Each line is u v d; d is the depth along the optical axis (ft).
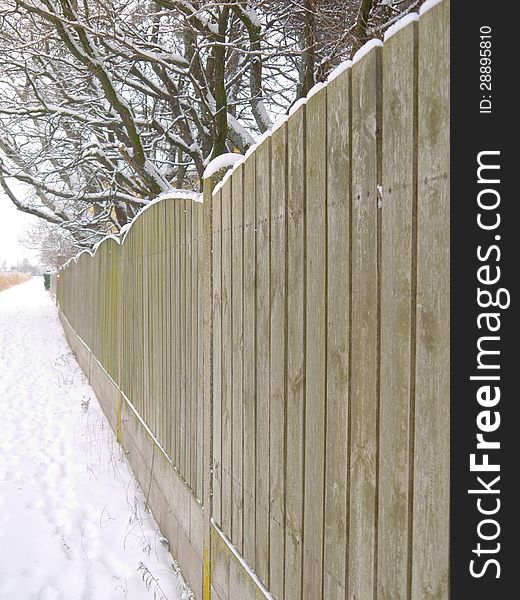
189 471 13.10
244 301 9.32
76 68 33.27
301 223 7.12
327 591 6.47
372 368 5.53
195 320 12.67
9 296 166.91
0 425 27.96
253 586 8.72
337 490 6.23
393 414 5.20
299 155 7.16
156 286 17.26
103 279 31.19
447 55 4.47
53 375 42.39
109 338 28.35
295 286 7.32
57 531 15.99
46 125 42.45
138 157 33.19
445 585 4.51
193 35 27.50
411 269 4.92
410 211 4.92
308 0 22.49
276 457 8.00
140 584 13.19
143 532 15.96
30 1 28.07
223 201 10.50
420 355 4.81
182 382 13.85
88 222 48.80
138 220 20.51
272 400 8.13
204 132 33.83
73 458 22.71
